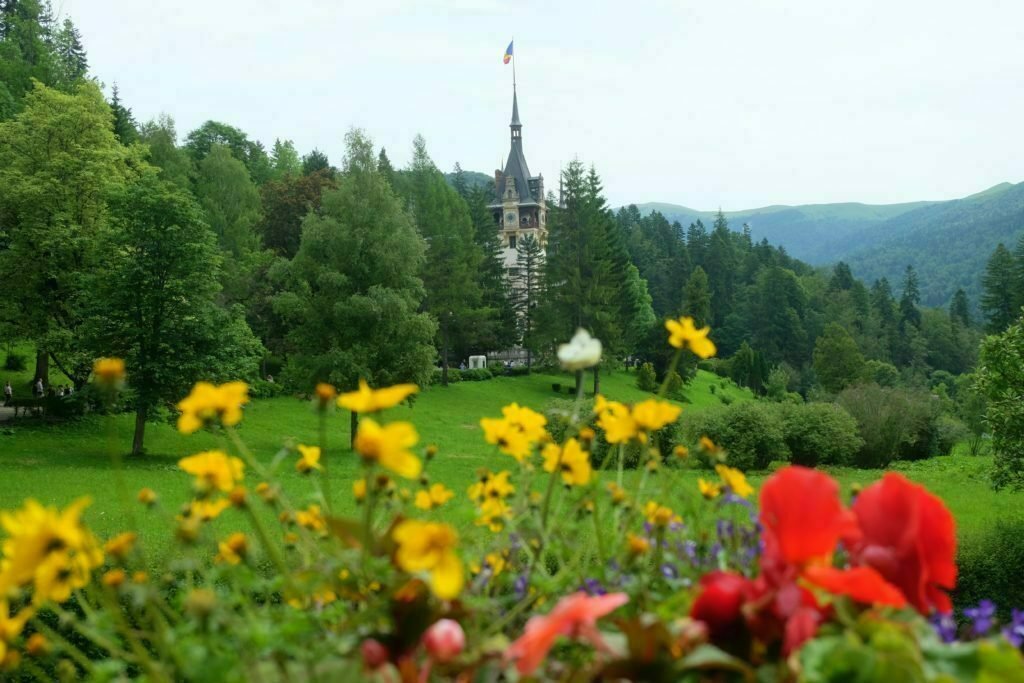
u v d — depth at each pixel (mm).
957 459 30969
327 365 28219
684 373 63781
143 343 24656
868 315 99875
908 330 98938
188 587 1282
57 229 27750
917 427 32438
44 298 28938
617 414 1675
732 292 105562
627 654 957
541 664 1101
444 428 34906
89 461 22469
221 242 43656
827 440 27203
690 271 99438
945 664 903
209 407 1383
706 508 1742
